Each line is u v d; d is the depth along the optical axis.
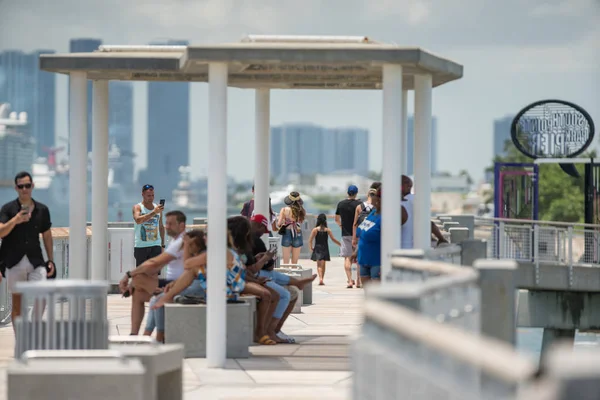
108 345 14.56
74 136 23.34
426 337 9.07
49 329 14.45
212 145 19.53
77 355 13.84
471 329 15.21
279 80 25.30
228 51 19.09
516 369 7.62
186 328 20.88
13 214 21.56
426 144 22.38
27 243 21.56
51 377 12.97
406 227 23.19
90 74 25.12
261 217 23.78
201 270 20.75
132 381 13.00
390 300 11.48
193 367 19.80
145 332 21.70
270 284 22.95
